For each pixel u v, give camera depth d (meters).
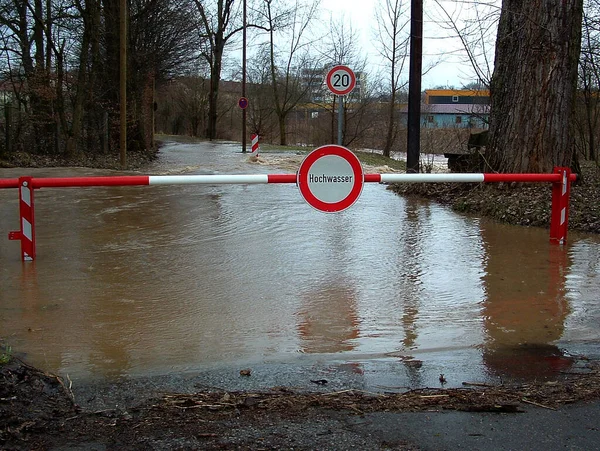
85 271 6.25
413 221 9.34
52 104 21.77
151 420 3.13
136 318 4.84
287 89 44.19
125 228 8.49
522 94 10.01
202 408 3.27
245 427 3.07
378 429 3.04
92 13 21.19
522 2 9.88
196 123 56.88
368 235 8.20
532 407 3.29
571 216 8.85
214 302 5.29
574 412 3.23
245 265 6.56
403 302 5.32
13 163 18.81
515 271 6.33
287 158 23.88
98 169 17.75
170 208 10.18
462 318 4.88
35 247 7.12
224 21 44.72
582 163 18.12
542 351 4.18
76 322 4.73
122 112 18.86
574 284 5.84
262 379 3.68
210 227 8.61
